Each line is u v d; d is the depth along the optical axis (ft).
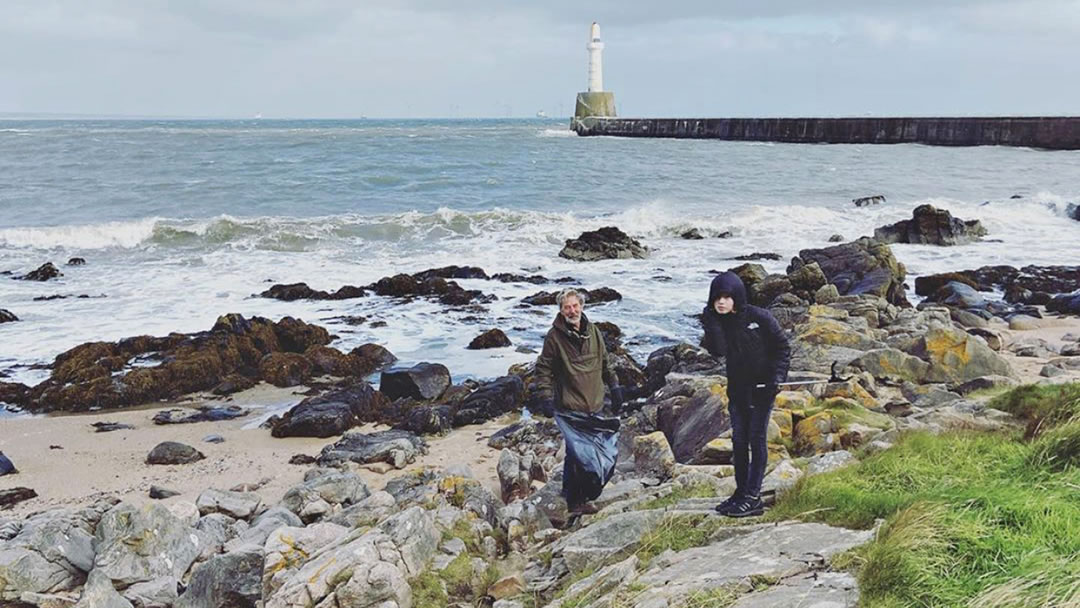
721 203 104.27
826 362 37.40
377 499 24.66
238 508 26.61
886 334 42.80
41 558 21.16
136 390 41.39
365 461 32.32
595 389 23.59
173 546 22.44
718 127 278.46
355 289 60.85
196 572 20.66
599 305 58.54
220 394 42.78
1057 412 21.80
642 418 32.53
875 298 51.39
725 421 27.73
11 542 22.31
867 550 14.65
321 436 36.50
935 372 35.12
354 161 155.12
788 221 91.61
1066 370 37.27
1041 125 194.08
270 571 19.85
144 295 60.18
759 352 18.34
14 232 76.28
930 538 13.79
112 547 21.79
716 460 25.77
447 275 66.74
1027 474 17.35
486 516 23.81
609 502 23.63
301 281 64.90
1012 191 117.08
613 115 340.39
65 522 23.36
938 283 61.52
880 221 92.07
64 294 60.08
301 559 20.10
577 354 23.48
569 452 23.29
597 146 226.38
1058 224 92.73
